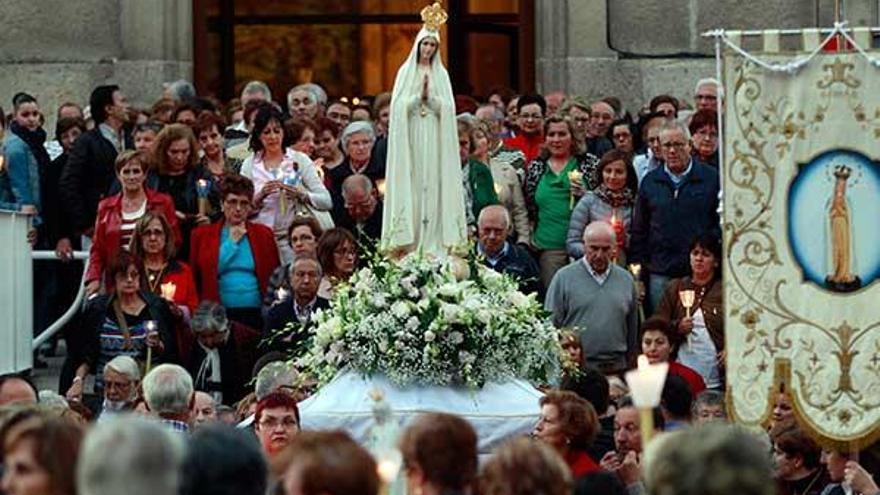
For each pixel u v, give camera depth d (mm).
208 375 24094
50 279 28109
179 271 25031
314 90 31062
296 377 21172
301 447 11695
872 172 19781
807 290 19875
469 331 20609
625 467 18500
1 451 13227
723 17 35688
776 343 19906
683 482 10930
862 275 19844
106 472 10625
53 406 18781
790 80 19812
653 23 35844
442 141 22203
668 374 20547
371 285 20859
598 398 20703
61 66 35281
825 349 19859
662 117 29562
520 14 36312
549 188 27531
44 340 26547
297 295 23922
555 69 36000
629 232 27031
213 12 36625
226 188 25516
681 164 26391
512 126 31109
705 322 24125
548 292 24953
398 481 16531
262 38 37000
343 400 20469
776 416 20688
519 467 11977
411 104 22172
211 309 24000
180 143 26328
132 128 29406
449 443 12984
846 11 35156
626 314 24828
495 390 20688
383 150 27969
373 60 37438
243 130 28953
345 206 27031
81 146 28281
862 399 19828
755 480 10906
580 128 29547
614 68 35844
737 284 19953
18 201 28484
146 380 19891
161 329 23969
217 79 36688
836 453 19828
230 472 12250
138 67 35469
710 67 35656
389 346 20547
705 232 25109
